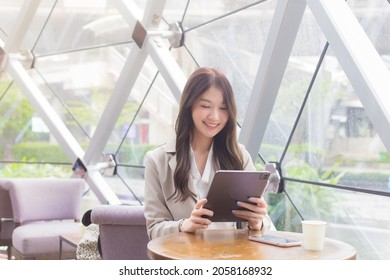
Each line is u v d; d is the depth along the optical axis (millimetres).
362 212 5375
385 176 5020
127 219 4824
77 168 10016
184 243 3219
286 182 6520
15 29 10586
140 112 9234
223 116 3609
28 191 8227
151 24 7961
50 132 10820
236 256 2914
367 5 5027
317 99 5824
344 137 5504
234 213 3521
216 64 7371
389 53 4797
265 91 5914
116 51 9188
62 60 10367
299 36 5973
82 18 9680
